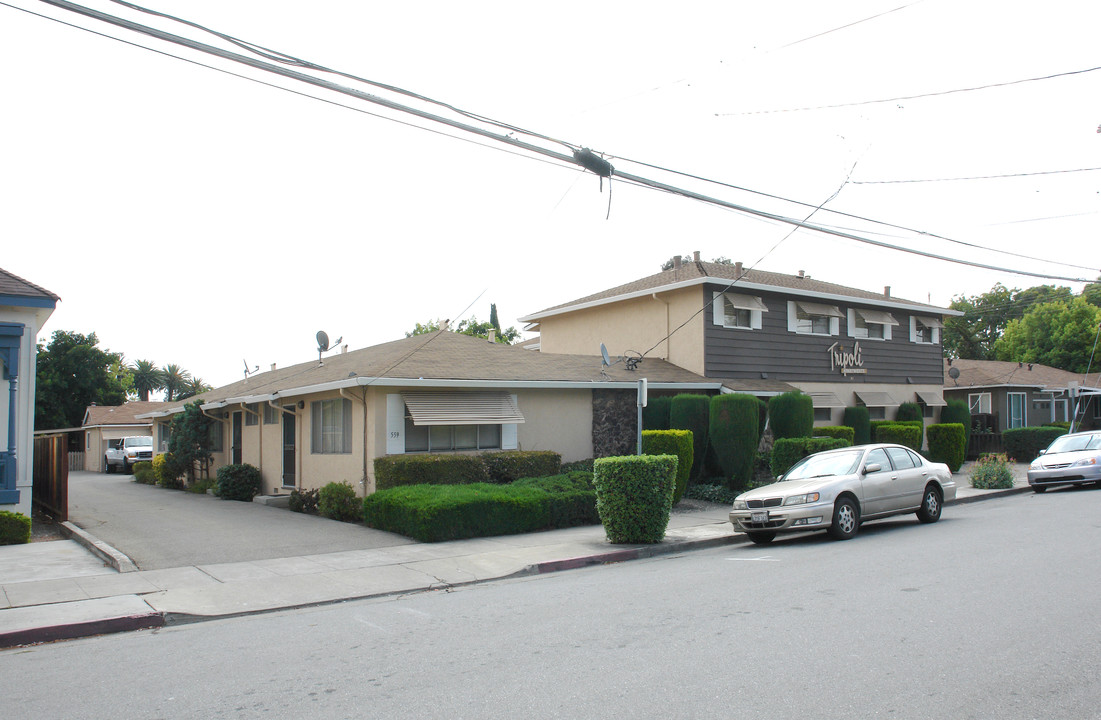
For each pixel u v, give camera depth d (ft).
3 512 42.29
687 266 82.74
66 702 18.11
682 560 37.45
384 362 57.36
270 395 63.21
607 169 34.58
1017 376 116.26
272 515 55.47
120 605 28.12
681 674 18.38
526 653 20.77
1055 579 27.68
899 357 91.71
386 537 43.86
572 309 88.84
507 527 44.70
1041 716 15.35
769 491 41.83
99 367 172.96
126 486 92.02
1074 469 63.67
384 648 22.06
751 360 77.00
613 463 41.34
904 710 15.74
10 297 43.14
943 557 33.06
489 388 57.93
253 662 21.04
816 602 25.46
